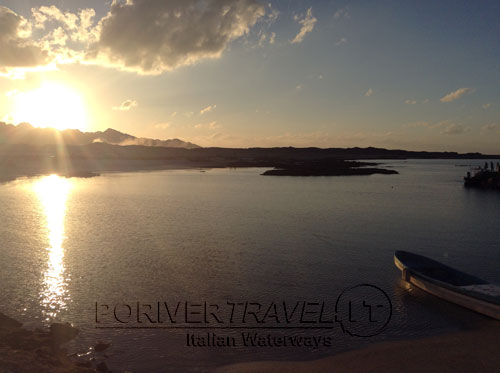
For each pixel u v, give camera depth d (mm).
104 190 58625
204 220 34188
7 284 17719
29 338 12273
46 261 21328
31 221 33250
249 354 12180
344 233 29281
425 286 16875
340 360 11828
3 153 166375
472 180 71125
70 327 13461
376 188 65062
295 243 26000
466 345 12477
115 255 22641
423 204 45844
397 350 12297
